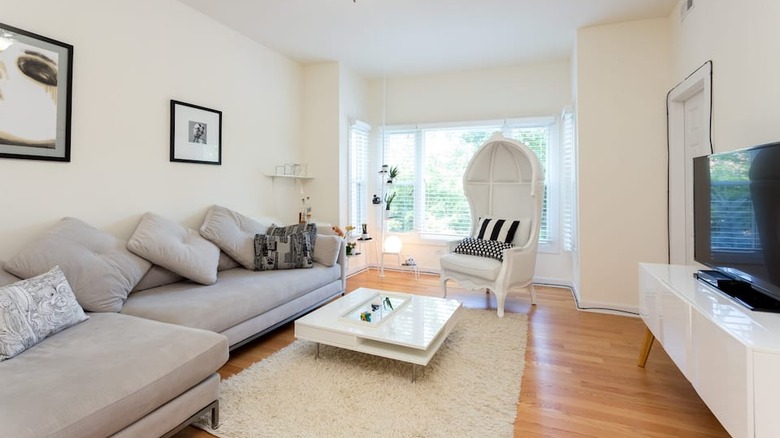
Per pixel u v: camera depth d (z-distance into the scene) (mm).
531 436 1664
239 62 3652
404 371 2234
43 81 2201
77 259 2070
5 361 1420
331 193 4512
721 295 1677
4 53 2043
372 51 4148
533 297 3635
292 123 4430
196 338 1685
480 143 4797
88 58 2432
